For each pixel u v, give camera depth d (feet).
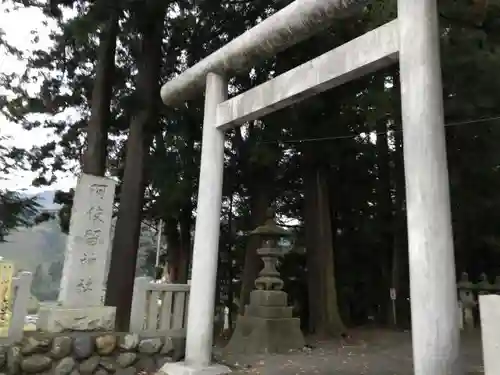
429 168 10.53
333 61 13.79
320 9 14.34
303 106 31.63
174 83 21.26
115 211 43.60
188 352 17.07
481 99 28.02
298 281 43.42
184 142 34.86
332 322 33.99
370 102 29.37
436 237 10.18
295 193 43.29
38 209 41.98
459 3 20.81
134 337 18.54
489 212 40.81
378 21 23.02
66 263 18.92
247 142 35.09
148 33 31.91
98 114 30.25
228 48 18.10
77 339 17.25
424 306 9.94
